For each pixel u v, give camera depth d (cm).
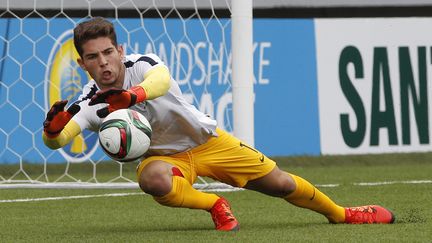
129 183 2778
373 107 3644
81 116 1684
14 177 3253
